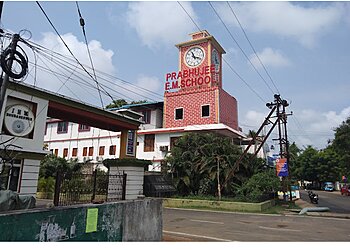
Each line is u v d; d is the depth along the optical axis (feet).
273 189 66.69
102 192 35.27
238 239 28.96
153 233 23.98
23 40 25.49
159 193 62.64
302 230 35.40
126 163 49.67
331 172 164.76
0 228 11.91
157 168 84.07
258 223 40.75
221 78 96.63
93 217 17.42
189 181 64.90
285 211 57.06
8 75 24.50
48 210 14.39
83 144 98.53
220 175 63.26
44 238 13.96
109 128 54.34
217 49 97.66
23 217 13.00
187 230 34.22
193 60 94.22
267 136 71.82
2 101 24.11
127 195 48.01
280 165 69.67
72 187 29.68
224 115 87.71
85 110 45.01
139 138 91.40
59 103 41.27
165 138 86.94
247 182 62.49
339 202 86.48
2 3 22.82
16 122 35.09
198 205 58.85
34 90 37.42
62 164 76.69
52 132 107.76
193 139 70.23
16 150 33.94
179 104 91.15
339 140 111.24
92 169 88.38
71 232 15.64
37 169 36.91
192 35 98.48
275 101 72.79
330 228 37.60
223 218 45.39
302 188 197.26
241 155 64.69
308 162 172.45
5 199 15.07
